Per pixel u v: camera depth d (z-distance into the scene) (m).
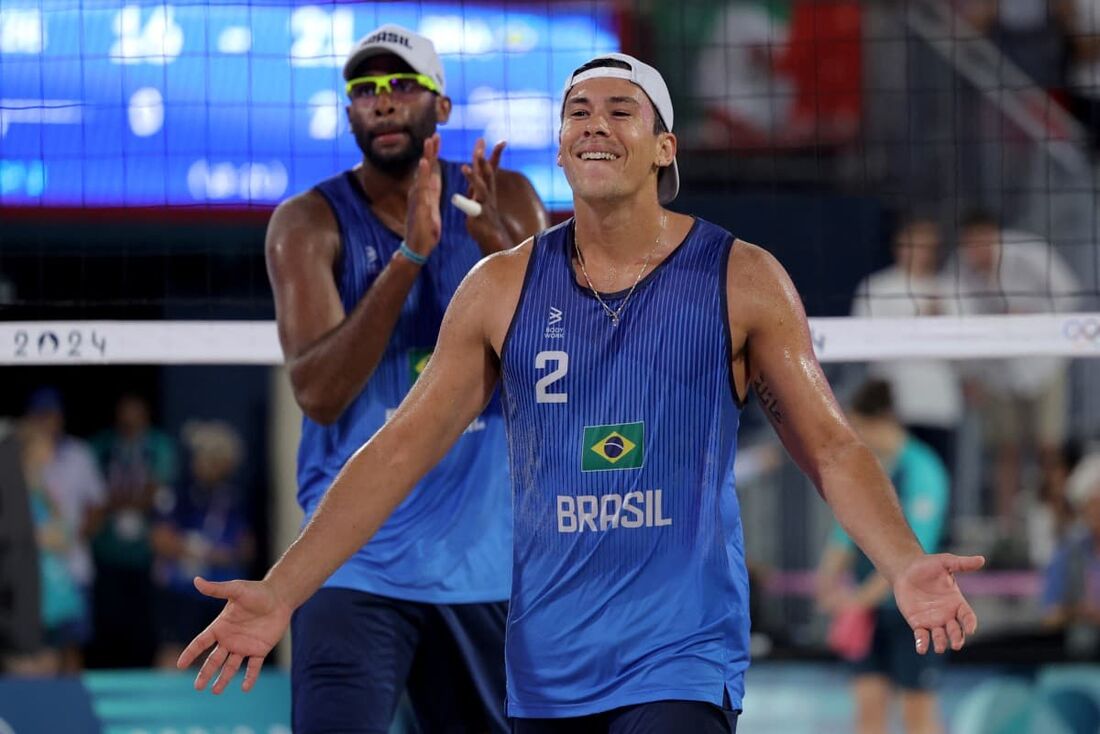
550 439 10.45
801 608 24.56
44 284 24.88
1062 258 29.69
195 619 26.72
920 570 9.36
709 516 10.38
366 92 14.21
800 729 22.89
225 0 23.83
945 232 28.88
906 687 22.59
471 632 14.22
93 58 22.81
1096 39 31.19
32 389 28.72
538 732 10.73
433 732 14.70
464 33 23.36
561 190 23.47
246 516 27.78
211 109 24.08
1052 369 27.53
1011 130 30.56
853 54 30.33
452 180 14.73
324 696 13.66
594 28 25.73
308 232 14.31
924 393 26.89
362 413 14.25
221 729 20.59
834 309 27.00
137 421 27.42
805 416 10.26
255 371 28.50
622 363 10.35
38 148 23.89
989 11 31.27
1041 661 22.64
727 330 10.32
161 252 24.94
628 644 10.38
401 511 13.97
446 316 10.86
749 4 29.92
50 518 26.20
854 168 29.67
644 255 10.58
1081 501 24.23
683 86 29.56
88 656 26.25
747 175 29.28
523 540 10.66
